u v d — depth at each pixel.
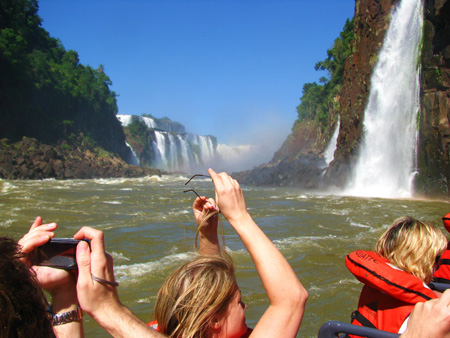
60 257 1.54
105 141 93.50
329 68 73.81
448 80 25.38
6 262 1.27
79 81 88.31
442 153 25.16
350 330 2.06
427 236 2.46
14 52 66.94
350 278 7.23
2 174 50.09
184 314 1.57
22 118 69.25
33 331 1.27
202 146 123.62
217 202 1.69
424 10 27.25
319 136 68.38
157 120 126.75
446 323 1.55
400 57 30.30
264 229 12.51
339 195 28.05
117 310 1.51
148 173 72.81
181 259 8.67
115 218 14.98
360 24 36.88
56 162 57.41
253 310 5.72
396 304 2.31
